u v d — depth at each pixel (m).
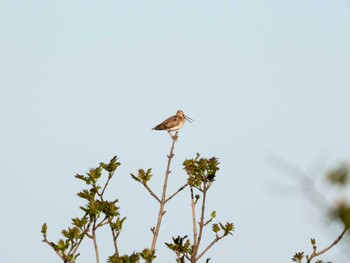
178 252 14.31
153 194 14.56
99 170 14.14
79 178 14.03
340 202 4.35
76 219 13.53
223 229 14.30
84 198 13.83
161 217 14.31
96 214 13.55
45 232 13.33
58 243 13.22
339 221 4.38
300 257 13.27
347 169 4.34
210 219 14.51
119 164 14.20
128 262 13.45
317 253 13.27
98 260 13.37
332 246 13.38
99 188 14.03
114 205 13.65
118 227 13.65
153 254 13.73
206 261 14.03
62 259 13.16
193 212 14.55
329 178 4.37
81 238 13.40
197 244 14.12
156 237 14.10
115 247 13.62
